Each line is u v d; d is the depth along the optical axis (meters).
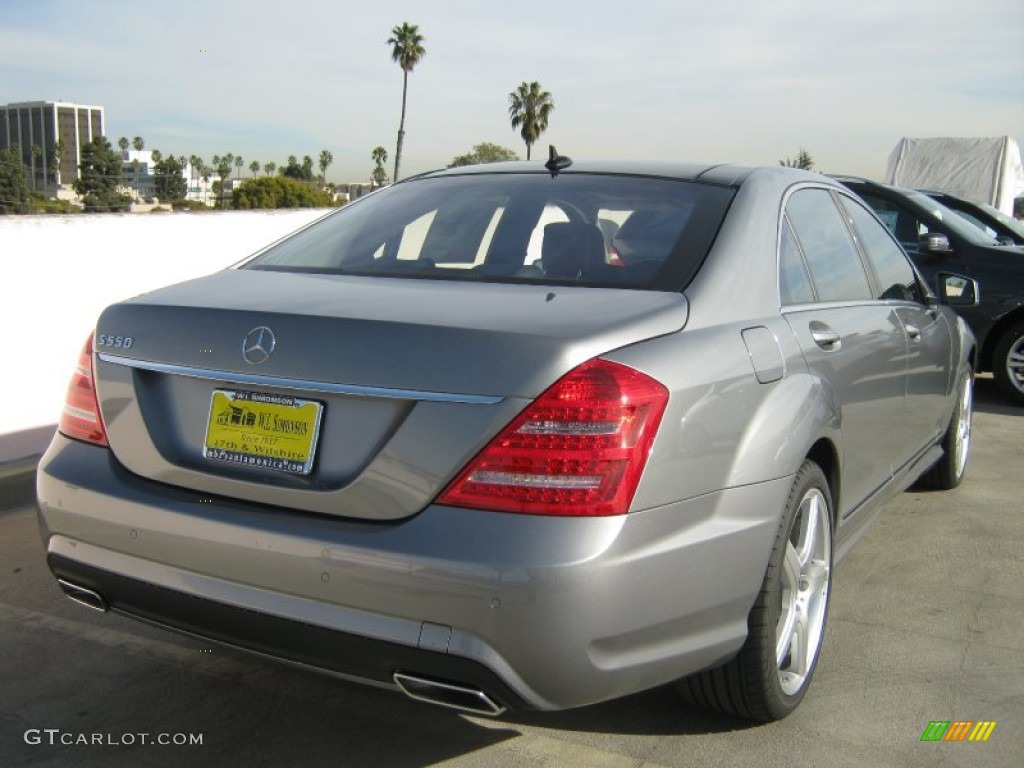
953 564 4.25
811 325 3.05
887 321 3.73
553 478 2.13
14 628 3.52
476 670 2.14
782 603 2.84
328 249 3.21
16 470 4.86
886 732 2.88
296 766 2.69
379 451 2.22
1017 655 3.39
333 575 2.21
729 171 3.29
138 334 2.58
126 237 5.79
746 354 2.61
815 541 3.05
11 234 5.12
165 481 2.49
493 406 2.16
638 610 2.23
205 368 2.44
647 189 3.15
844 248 3.69
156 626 2.59
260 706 3.02
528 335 2.21
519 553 2.10
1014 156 17.45
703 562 2.38
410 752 2.77
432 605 2.13
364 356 2.26
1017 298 7.71
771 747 2.79
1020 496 5.25
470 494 2.15
